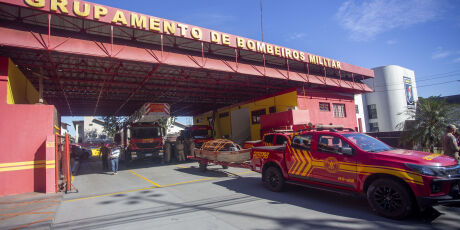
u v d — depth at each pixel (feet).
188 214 17.84
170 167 46.47
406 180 14.47
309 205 18.90
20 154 27.58
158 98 78.18
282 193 22.86
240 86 68.85
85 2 30.99
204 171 37.73
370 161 16.49
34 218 18.22
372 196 16.11
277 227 14.66
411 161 14.92
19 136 27.78
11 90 30.04
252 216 16.81
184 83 62.64
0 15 31.22
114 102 79.71
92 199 23.95
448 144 23.41
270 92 77.92
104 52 33.65
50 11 28.76
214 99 84.74
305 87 70.79
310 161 20.29
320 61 58.08
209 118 106.22
